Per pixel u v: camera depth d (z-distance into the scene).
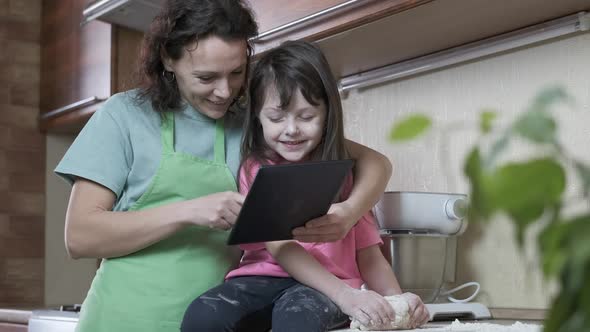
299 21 1.54
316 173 0.95
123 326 1.16
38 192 2.54
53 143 2.58
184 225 1.10
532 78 1.55
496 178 0.22
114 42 2.16
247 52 1.21
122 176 1.18
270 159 1.22
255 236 1.02
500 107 1.60
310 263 1.11
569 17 1.43
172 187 1.19
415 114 0.25
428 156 1.75
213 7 1.12
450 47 1.66
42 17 2.56
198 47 1.10
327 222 1.06
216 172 1.22
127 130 1.19
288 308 1.03
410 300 1.05
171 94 1.23
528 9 1.39
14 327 1.94
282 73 1.15
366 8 1.41
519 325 1.07
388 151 1.85
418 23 1.46
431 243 1.49
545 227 0.22
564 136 1.49
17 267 2.48
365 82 1.86
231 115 1.29
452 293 1.65
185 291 1.18
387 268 1.25
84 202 1.14
